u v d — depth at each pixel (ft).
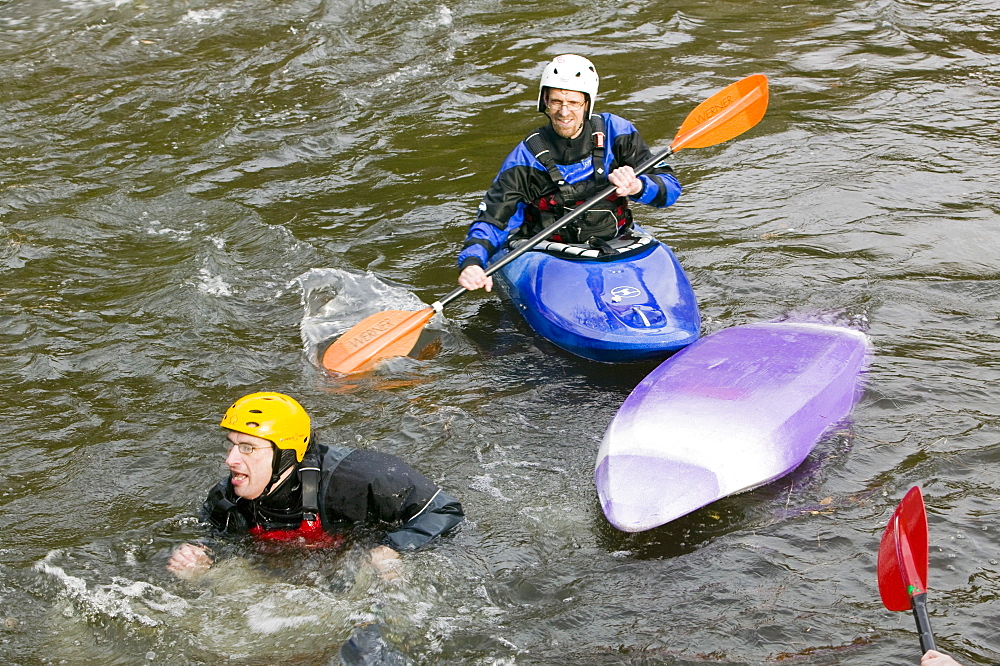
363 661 25.70
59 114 72.08
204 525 31.14
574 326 41.78
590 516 31.73
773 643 25.90
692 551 29.84
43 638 27.14
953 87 73.77
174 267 50.57
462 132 69.21
